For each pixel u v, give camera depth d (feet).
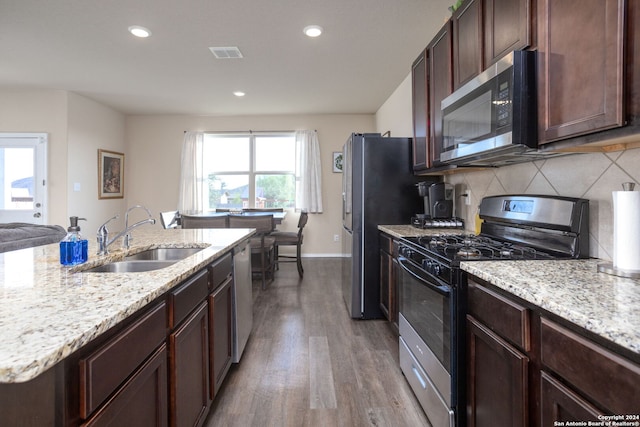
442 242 6.16
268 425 5.32
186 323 4.27
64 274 3.94
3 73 12.89
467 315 4.46
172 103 17.07
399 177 9.78
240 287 7.32
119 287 3.38
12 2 8.20
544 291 3.11
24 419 2.24
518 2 4.49
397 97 14.75
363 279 9.77
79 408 2.32
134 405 3.01
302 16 8.92
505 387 3.53
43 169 14.85
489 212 6.61
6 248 7.63
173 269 4.21
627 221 3.64
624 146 4.05
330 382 6.53
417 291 5.91
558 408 2.81
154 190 19.72
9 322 2.44
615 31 3.09
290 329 9.12
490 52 5.24
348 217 10.48
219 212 18.24
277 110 18.56
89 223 16.43
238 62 11.98
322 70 12.76
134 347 3.01
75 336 2.21
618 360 2.24
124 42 10.36
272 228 13.12
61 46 10.62
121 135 19.10
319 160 19.42
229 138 19.89
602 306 2.68
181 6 8.43
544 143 4.13
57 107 14.92
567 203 4.75
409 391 6.23
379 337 8.61
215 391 5.50
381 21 9.20
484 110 4.97
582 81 3.49
